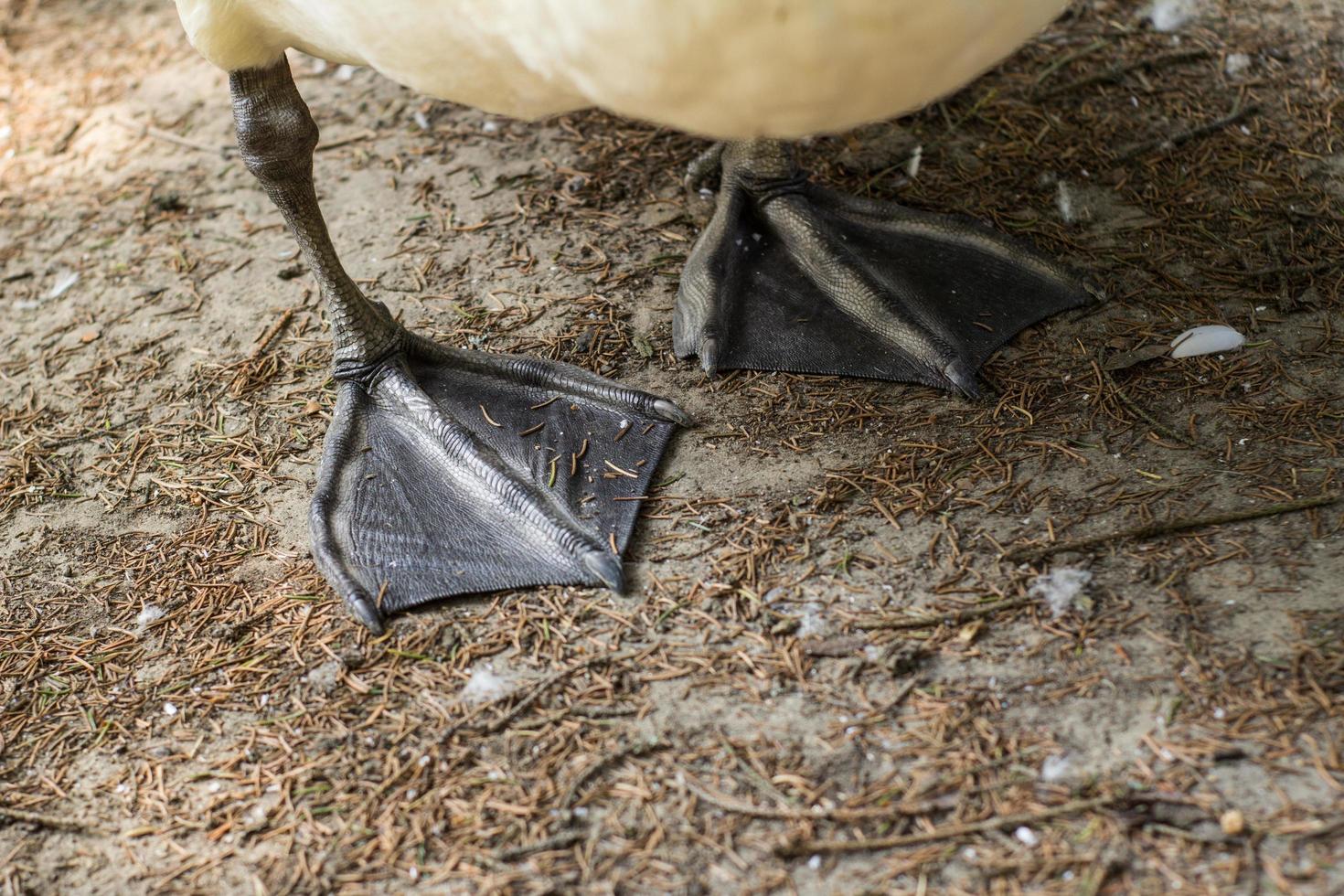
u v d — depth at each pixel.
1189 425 0.98
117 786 0.89
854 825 0.83
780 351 1.04
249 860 0.86
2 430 1.08
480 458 0.98
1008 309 1.04
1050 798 0.83
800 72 0.76
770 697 0.88
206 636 0.95
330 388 1.07
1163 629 0.89
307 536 0.99
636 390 1.01
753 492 0.97
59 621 0.96
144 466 1.04
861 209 1.09
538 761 0.87
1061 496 0.95
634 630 0.92
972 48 0.77
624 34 0.76
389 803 0.87
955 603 0.91
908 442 0.99
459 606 0.94
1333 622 0.88
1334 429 0.96
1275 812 0.82
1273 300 1.04
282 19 0.90
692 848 0.83
